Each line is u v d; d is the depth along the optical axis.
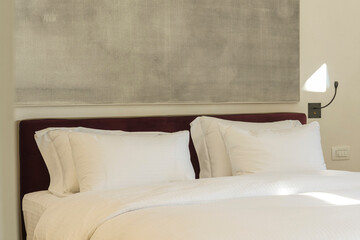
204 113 3.50
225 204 2.13
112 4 3.19
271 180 2.47
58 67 3.06
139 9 3.26
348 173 2.81
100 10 3.16
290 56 3.76
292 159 3.03
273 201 2.19
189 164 2.93
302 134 3.15
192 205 2.11
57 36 3.05
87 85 3.13
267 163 2.97
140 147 2.76
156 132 3.04
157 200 2.14
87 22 3.12
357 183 2.65
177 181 2.79
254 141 3.02
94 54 3.14
